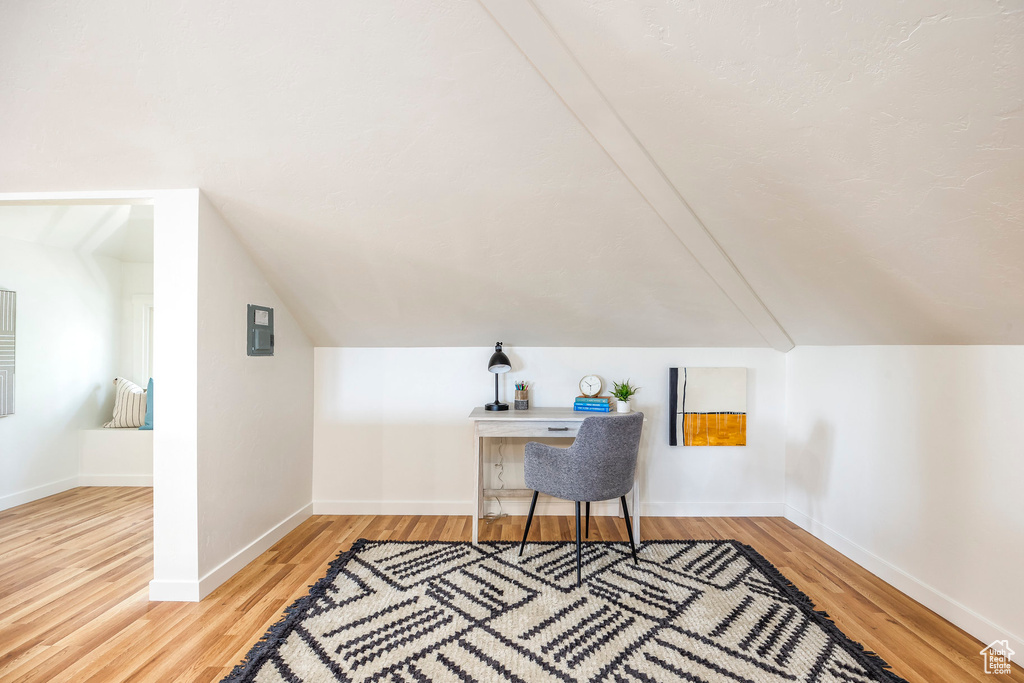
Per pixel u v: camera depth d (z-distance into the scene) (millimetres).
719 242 2418
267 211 2406
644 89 1684
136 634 1980
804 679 1728
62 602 2242
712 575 2539
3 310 3631
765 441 3516
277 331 3006
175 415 2262
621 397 3299
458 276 2820
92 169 2189
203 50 1732
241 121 1973
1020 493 1844
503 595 2318
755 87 1512
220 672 1745
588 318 3170
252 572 2562
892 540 2471
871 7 1183
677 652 1883
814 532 3129
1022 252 1492
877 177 1572
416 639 1955
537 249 2594
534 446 2703
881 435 2561
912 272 1875
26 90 1884
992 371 1957
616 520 3393
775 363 3500
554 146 2012
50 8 1634
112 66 1793
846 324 2592
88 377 4320
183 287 2268
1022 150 1250
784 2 1264
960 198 1463
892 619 2135
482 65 1729
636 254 2586
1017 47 1095
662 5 1393
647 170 2064
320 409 3529
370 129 1983
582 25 1524
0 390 3594
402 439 3529
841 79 1368
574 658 1842
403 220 2439
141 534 3090
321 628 2027
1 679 1694
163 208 2281
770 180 1833
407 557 2740
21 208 3572
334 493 3535
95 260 4387
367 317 3205
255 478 2766
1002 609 1896
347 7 1584
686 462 3518
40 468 3898
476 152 2061
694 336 3348
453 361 3525
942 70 1213
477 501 2943
